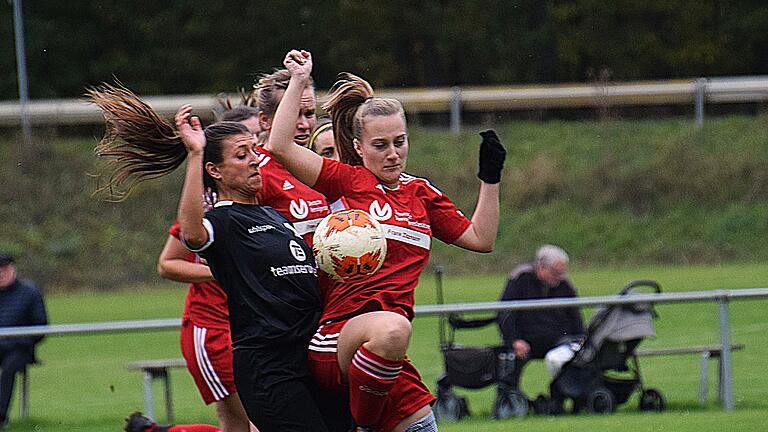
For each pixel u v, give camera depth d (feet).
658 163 325.62
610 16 444.55
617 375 136.46
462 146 341.82
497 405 112.68
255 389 54.80
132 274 303.07
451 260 298.56
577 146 340.80
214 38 448.24
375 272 55.16
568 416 109.70
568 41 444.55
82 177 331.36
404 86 453.17
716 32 444.55
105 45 458.50
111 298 268.62
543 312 118.01
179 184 334.44
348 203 56.95
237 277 55.16
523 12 452.76
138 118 59.52
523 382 140.56
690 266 284.82
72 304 255.50
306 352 55.26
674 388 126.52
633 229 307.58
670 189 318.86
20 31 351.67
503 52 453.17
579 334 119.85
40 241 310.24
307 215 62.90
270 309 54.60
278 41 448.65
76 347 189.67
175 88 456.86
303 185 63.36
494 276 284.00
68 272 301.22
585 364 112.06
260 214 56.70
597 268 288.10
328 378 54.90
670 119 354.54
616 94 355.97
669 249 298.35
